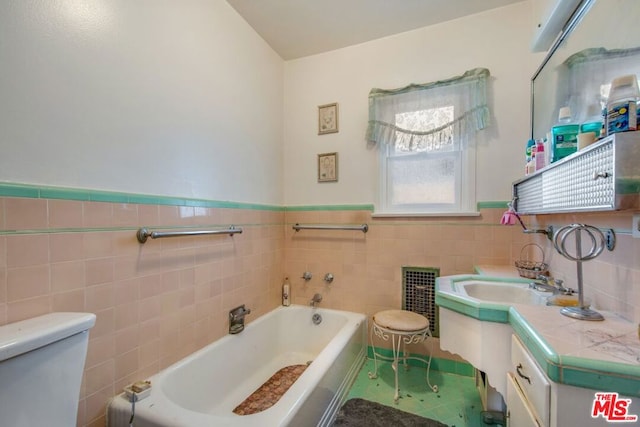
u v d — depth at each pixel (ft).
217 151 5.81
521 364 3.05
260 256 7.16
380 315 6.31
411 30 7.03
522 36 6.16
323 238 7.89
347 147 7.66
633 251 2.89
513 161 6.22
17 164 2.99
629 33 3.00
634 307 2.88
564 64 4.53
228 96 6.12
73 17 3.49
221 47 5.92
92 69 3.68
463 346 4.16
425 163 7.01
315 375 4.51
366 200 7.47
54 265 3.28
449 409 5.34
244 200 6.62
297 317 7.72
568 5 4.19
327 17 6.53
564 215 4.50
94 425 3.64
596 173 2.76
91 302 3.64
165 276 4.66
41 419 2.66
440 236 6.78
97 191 3.72
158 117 4.58
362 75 7.52
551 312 3.25
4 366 2.41
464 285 5.06
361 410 5.30
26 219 3.05
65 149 3.40
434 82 6.67
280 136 8.15
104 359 3.77
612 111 2.64
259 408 5.44
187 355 5.03
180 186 4.97
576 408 2.22
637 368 2.07
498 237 6.35
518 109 6.19
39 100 3.17
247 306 6.63
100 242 3.75
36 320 2.95
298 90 8.20
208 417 3.49
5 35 2.92
